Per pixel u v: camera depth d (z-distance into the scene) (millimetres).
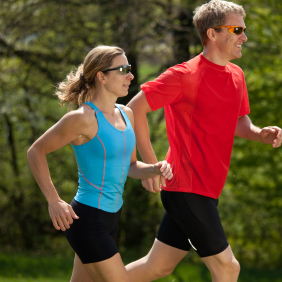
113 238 5352
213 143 5688
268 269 20844
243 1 20516
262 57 20781
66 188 24781
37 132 23156
